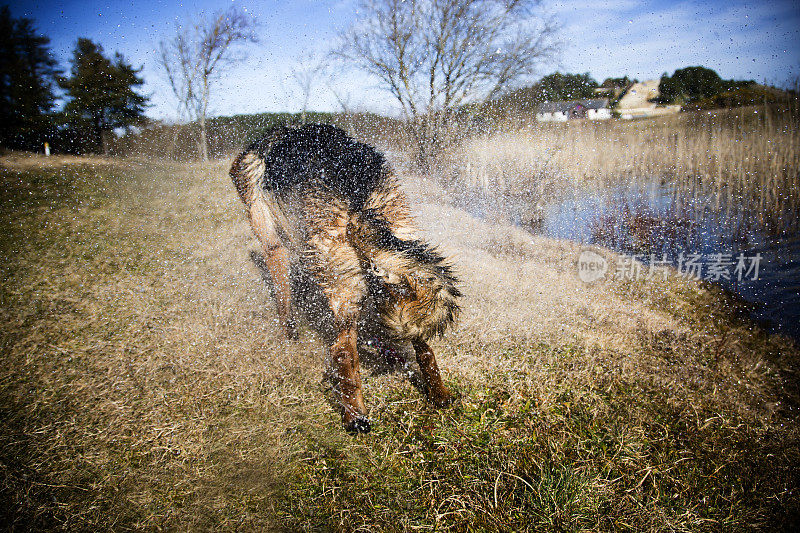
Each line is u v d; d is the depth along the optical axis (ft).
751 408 9.15
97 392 9.31
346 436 8.32
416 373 10.05
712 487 7.40
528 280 14.20
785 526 6.81
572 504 6.95
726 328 12.04
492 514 6.82
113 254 16.29
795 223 18.35
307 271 9.41
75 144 35.60
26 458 7.63
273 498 7.07
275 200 11.39
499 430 8.44
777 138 27.81
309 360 10.52
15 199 22.00
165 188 25.68
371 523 6.67
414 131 30.63
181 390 9.43
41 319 11.99
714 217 19.58
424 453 7.97
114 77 35.60
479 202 23.63
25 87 33.17
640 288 14.19
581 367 10.25
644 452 8.05
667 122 35.55
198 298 13.24
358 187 9.75
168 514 6.78
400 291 7.66
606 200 22.70
